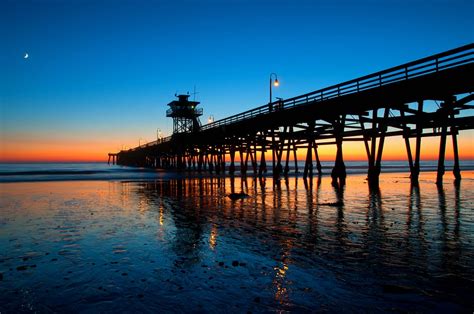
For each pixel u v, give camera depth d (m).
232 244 7.23
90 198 16.12
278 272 5.44
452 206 11.80
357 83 18.20
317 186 20.58
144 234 8.31
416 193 15.97
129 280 5.19
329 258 6.09
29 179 31.39
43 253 6.70
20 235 8.27
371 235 7.77
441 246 6.71
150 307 4.26
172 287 4.90
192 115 54.44
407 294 4.48
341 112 20.22
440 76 14.07
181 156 51.78
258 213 11.18
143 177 34.66
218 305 4.30
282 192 17.38
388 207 11.79
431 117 16.47
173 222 9.82
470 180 24.33
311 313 4.04
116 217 10.78
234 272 5.48
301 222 9.48
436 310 4.03
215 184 24.11
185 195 17.12
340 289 4.70
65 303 4.40
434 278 5.02
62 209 12.57
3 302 4.43
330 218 9.98
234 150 37.34
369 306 4.17
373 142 19.59
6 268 5.79
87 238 7.93
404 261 5.82
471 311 3.99
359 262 5.82
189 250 6.84
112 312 4.14
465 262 5.71
